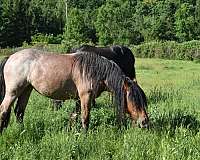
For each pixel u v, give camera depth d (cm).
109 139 747
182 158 646
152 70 3127
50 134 773
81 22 7994
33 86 841
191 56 4719
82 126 827
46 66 823
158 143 720
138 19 8138
